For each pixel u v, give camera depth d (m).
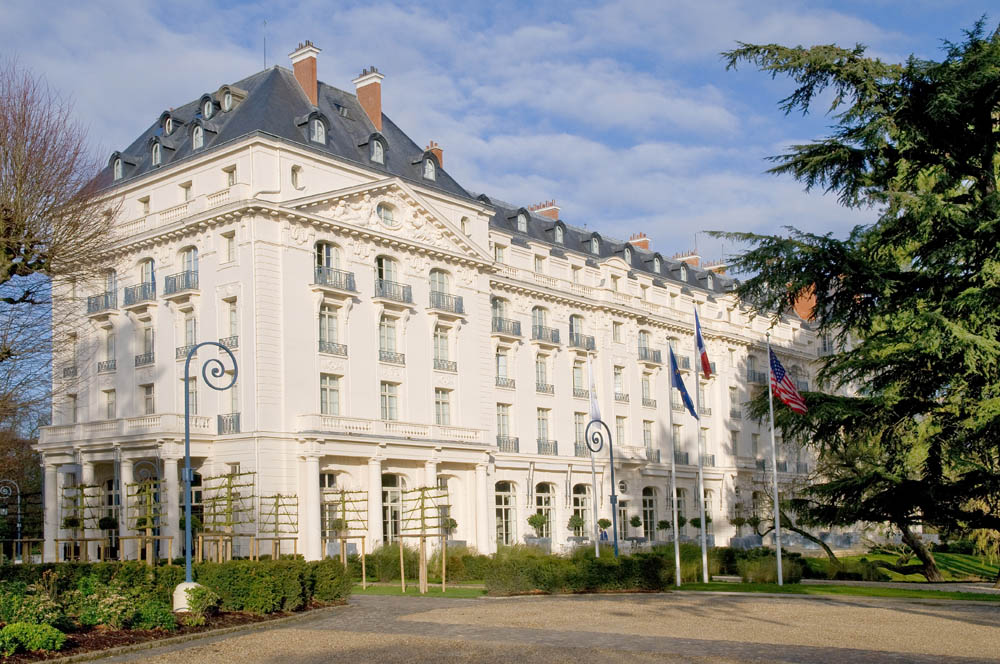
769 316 76.75
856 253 27.84
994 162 27.44
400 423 44.84
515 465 52.72
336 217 44.06
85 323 47.47
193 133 45.19
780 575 32.28
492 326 52.47
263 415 40.44
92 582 22.09
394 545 38.62
